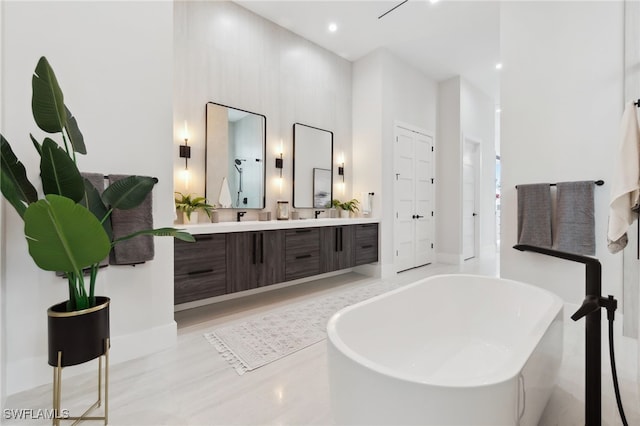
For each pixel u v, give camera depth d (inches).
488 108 233.0
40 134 64.6
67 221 46.1
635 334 81.6
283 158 144.5
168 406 57.3
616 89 89.3
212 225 100.3
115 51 73.9
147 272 78.9
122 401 58.8
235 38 127.0
